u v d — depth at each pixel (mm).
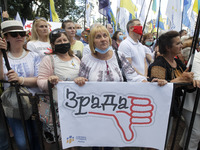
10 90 1868
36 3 19344
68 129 1723
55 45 2006
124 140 1741
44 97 1977
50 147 2619
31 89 2037
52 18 6672
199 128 2172
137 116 1701
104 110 1696
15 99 1858
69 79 2010
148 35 4379
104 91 1667
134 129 1722
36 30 3119
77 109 1697
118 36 4395
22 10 18828
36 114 1739
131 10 4293
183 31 5258
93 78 1824
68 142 1738
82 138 1744
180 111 1849
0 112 1994
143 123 1710
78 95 1677
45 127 2004
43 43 3121
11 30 1848
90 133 1733
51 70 1972
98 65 1857
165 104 1672
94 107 1691
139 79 1934
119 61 1966
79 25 4336
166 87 1646
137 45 2961
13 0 16734
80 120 1712
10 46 2004
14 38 1911
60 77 1995
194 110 1710
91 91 1669
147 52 3771
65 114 1704
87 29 4328
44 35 3137
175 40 1928
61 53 2051
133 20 2924
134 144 1748
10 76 1663
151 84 1649
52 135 1978
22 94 1713
